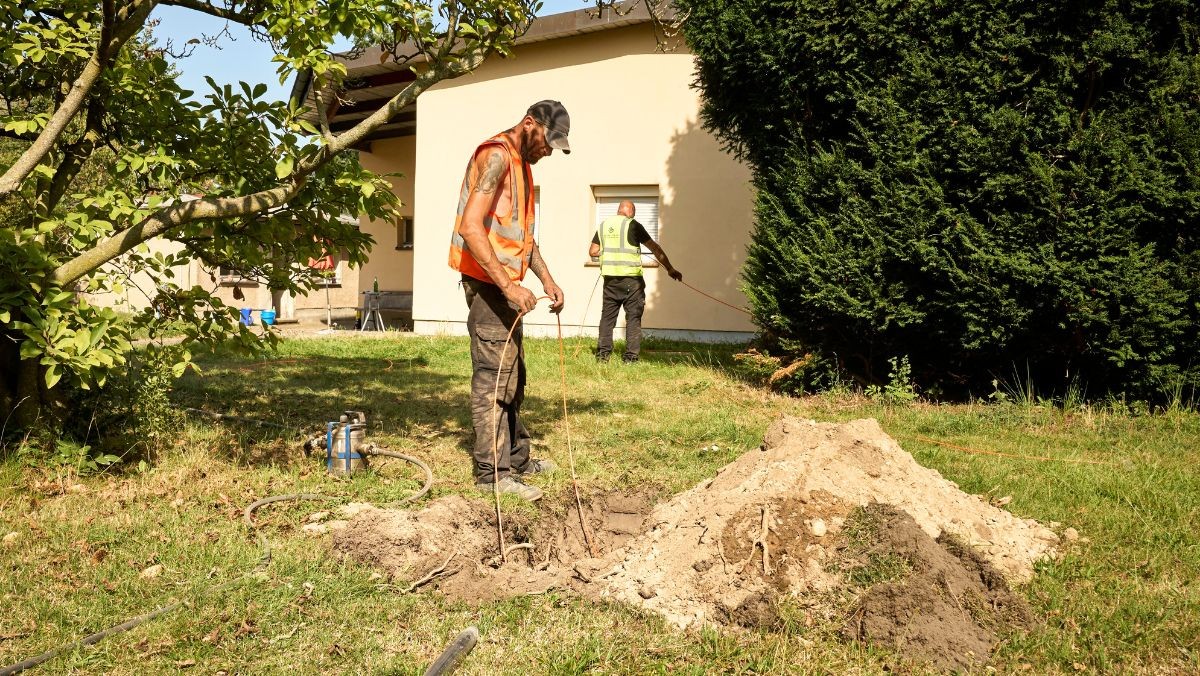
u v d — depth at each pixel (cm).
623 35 1416
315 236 568
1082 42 709
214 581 346
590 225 1467
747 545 347
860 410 759
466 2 500
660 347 1280
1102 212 697
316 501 464
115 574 352
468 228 449
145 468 506
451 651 288
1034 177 712
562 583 356
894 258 778
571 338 1395
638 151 1425
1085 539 409
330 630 310
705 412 750
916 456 576
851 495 378
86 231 459
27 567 355
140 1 491
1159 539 407
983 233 729
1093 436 642
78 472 482
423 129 1594
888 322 777
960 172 749
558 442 632
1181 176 688
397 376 973
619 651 297
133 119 568
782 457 420
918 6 747
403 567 365
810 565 341
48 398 507
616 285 1083
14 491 448
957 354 810
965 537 384
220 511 441
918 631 299
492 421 486
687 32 872
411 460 551
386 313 2059
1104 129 696
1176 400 709
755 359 888
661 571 345
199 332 538
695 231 1393
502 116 1528
